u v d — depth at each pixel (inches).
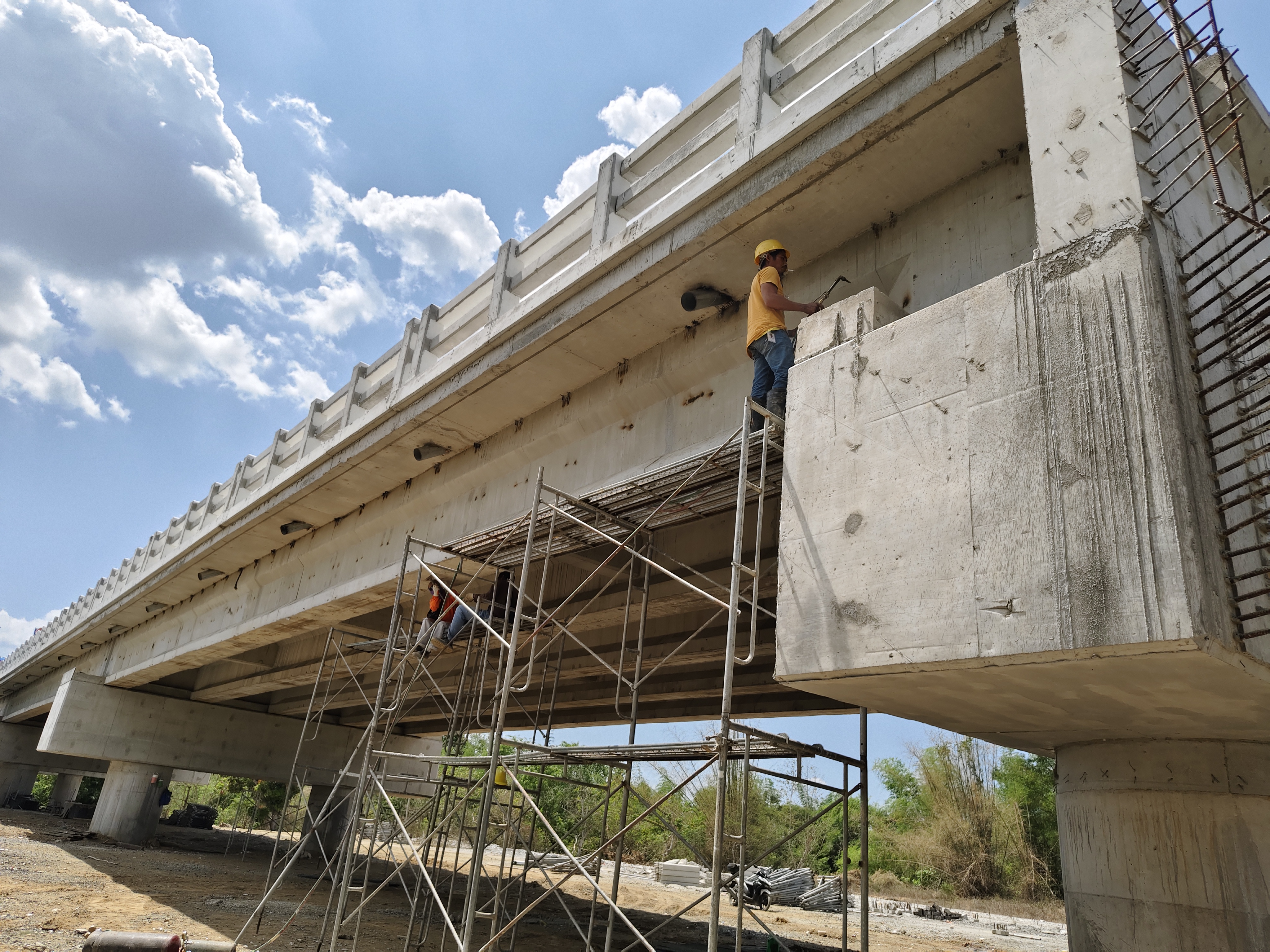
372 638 761.6
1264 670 173.0
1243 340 195.9
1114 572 165.3
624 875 1349.7
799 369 254.2
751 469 307.7
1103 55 209.2
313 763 1234.6
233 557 772.6
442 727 1226.0
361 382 565.0
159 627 995.3
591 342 396.8
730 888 252.4
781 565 233.3
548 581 523.2
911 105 258.2
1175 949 221.6
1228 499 180.2
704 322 373.7
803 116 285.3
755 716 653.9
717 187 314.5
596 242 374.9
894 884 1432.1
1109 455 173.0
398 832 446.6
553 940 640.4
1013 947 748.0
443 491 533.6
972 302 211.5
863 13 288.5
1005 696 213.6
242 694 1106.7
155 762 1127.6
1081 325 186.7
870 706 246.1
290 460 647.8
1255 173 265.1
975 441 198.1
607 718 875.4
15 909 527.5
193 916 569.0
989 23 241.8
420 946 482.0
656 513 327.3
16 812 1585.9
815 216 309.6
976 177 282.5
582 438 435.8
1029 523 181.8
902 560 203.6
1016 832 1363.2
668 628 548.7
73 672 1113.4
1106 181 197.3
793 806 1621.6
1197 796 232.7
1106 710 216.2
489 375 432.8
